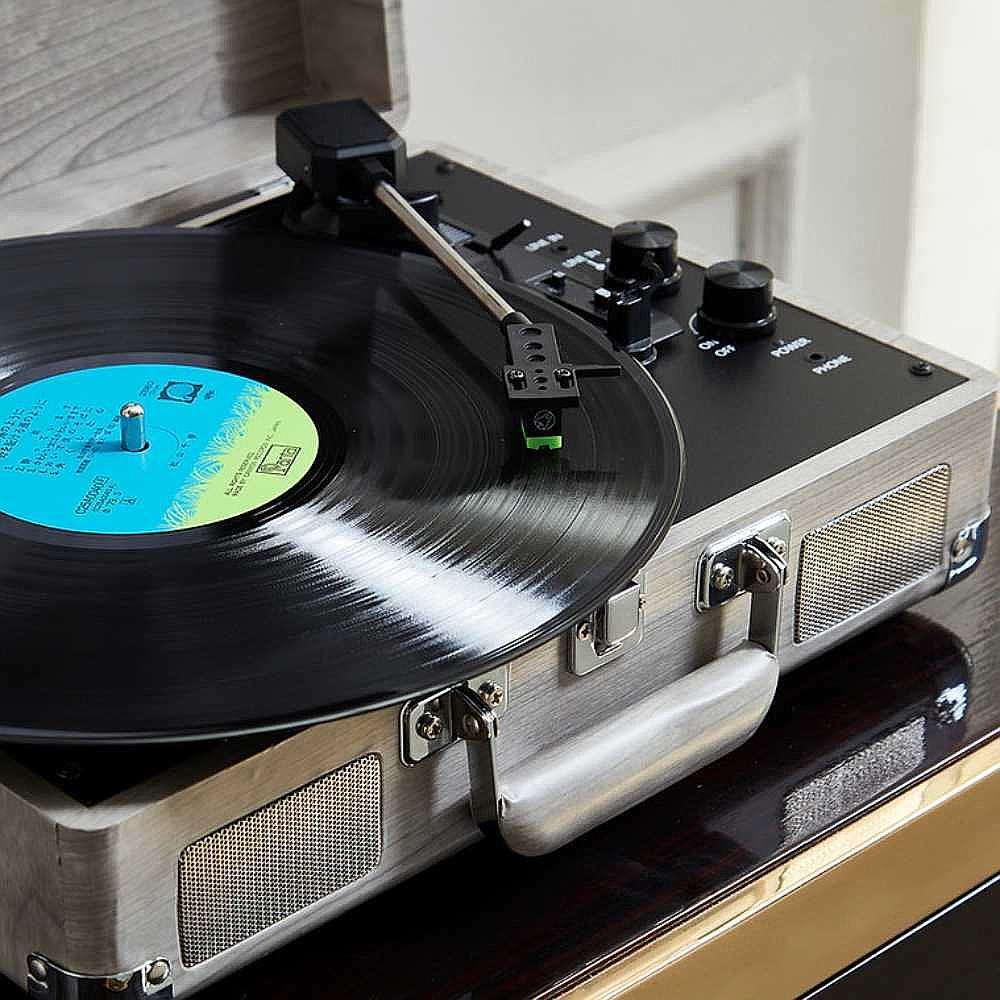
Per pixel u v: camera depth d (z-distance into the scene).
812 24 2.03
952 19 2.15
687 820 1.08
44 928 0.89
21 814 0.87
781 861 1.05
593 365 1.09
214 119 1.52
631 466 1.03
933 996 1.17
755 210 2.12
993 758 1.12
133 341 1.16
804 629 1.13
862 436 1.11
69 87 1.43
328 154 1.31
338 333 1.16
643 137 1.97
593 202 1.95
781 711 1.15
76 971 0.89
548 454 1.04
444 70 1.78
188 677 0.88
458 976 0.98
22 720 0.85
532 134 1.88
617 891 1.03
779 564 1.05
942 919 1.14
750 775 1.11
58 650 0.90
